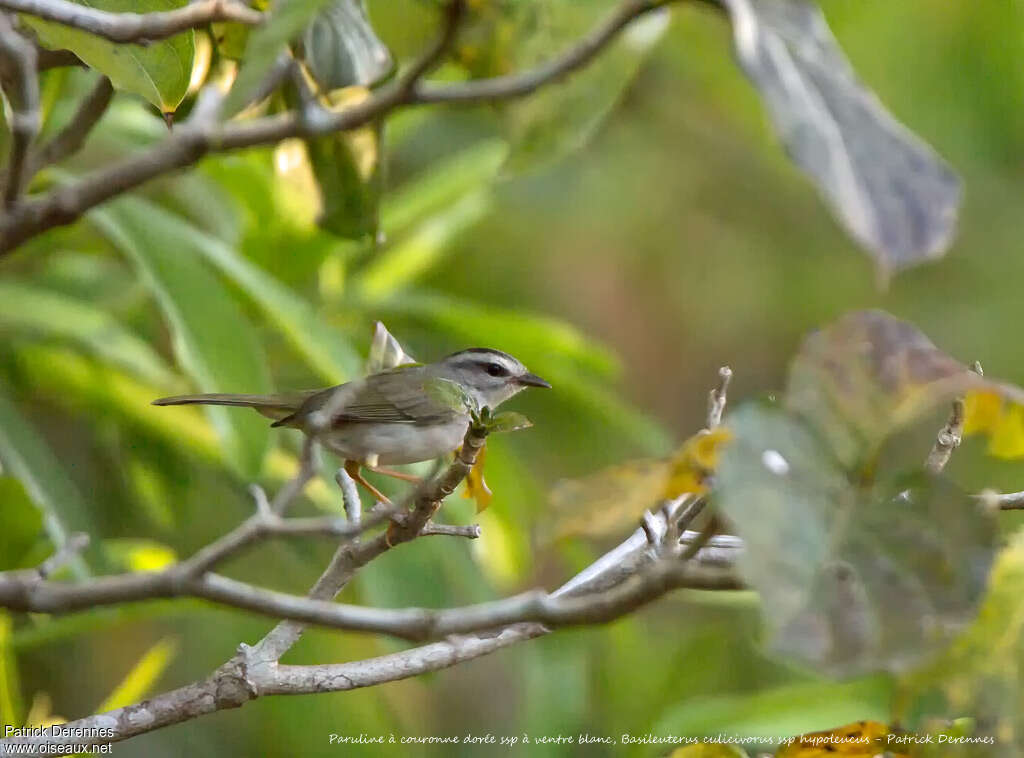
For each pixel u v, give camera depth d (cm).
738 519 467
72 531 1002
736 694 1269
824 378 512
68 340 1154
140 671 895
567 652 1280
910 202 547
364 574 1103
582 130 855
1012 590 552
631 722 1205
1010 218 1889
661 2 660
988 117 1789
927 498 488
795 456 491
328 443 1012
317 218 988
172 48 704
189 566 505
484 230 1759
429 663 733
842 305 1917
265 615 507
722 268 1952
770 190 1991
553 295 1856
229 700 694
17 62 674
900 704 579
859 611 461
